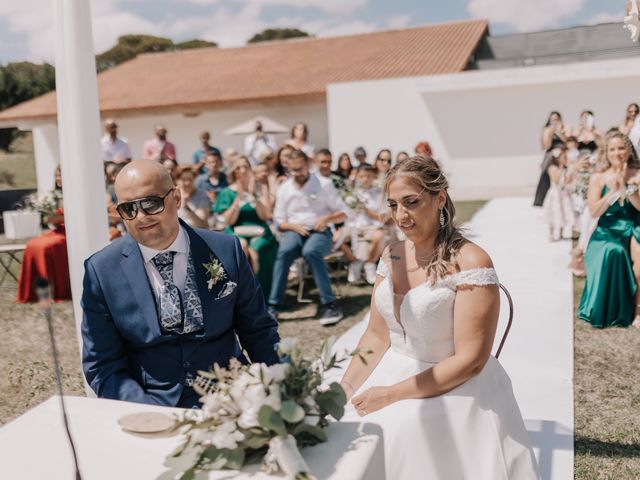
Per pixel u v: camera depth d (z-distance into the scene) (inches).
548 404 158.2
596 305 217.3
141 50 2832.2
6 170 1437.0
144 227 97.7
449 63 861.2
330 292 240.7
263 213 265.6
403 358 104.1
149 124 925.2
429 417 92.8
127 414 82.4
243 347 112.3
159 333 101.2
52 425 81.6
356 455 70.2
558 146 462.6
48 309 61.7
